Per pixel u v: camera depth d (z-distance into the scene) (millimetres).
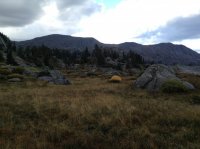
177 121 10641
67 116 11734
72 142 7867
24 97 18141
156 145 7648
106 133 9109
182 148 7375
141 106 14219
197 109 13141
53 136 8461
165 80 23766
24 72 44656
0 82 32188
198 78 27672
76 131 9148
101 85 29500
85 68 125750
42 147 7305
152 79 25312
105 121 10508
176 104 15172
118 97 18172
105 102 15117
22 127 9656
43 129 9312
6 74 39219
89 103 14930
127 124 10203
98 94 19922
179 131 9172
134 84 26562
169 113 12219
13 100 16688
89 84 32719
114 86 27391
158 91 21984
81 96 18656
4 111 12703
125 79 40750
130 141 7859
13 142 7859
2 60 90250
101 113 12203
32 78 38062
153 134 8734
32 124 10133
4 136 8531
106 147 7398
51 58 135750
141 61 145000
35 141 7871
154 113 12258
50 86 29094
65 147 7539
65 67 131875
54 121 10695
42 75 40688
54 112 12750
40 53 130625
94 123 10586
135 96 19578
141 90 23391
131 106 13711
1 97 18047
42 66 112688
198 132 8953
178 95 19406
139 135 8617
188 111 12492
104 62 135250
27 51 131375
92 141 7965
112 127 9758
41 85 29953
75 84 35000
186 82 23031
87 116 11445
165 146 7590
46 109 13359
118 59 154125
